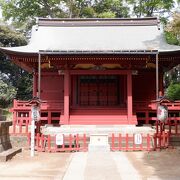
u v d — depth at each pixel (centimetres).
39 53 2859
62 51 2914
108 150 2189
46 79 3469
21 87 5678
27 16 5384
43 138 2277
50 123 3130
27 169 1558
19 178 1336
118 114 3089
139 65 3095
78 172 1465
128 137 2380
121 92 3472
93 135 2212
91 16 5409
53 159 1900
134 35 3616
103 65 3128
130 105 3022
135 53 2906
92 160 1827
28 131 2628
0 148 1938
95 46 3284
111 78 3500
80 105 3453
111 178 1327
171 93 3775
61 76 3466
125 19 3791
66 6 5456
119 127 2917
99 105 3459
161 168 1579
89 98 3484
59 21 3816
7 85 5216
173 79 5103
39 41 3494
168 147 2281
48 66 3306
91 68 3141
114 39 3531
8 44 5741
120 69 3114
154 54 2927
